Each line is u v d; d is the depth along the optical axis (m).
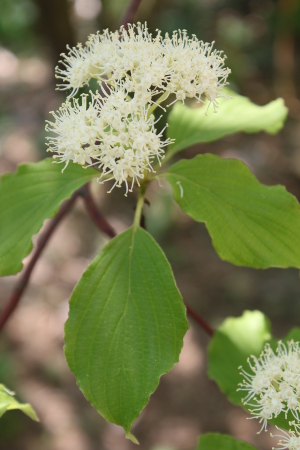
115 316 0.35
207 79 0.37
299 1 1.70
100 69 0.37
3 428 0.89
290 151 1.50
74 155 0.36
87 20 1.46
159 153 0.36
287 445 0.35
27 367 1.00
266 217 0.37
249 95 1.72
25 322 1.09
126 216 1.30
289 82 1.76
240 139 1.55
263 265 0.37
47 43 1.23
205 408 0.96
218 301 1.14
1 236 0.39
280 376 0.36
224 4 1.91
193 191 0.38
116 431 0.93
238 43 1.81
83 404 0.96
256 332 0.43
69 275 1.19
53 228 0.43
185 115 0.45
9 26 1.86
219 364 0.42
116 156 0.35
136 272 0.36
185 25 1.72
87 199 0.43
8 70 1.84
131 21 0.43
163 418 0.95
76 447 0.89
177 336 0.35
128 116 0.38
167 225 1.28
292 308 1.11
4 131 1.54
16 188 0.40
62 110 0.37
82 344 0.35
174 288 0.35
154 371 0.34
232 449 0.38
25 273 0.43
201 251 1.25
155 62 0.36
